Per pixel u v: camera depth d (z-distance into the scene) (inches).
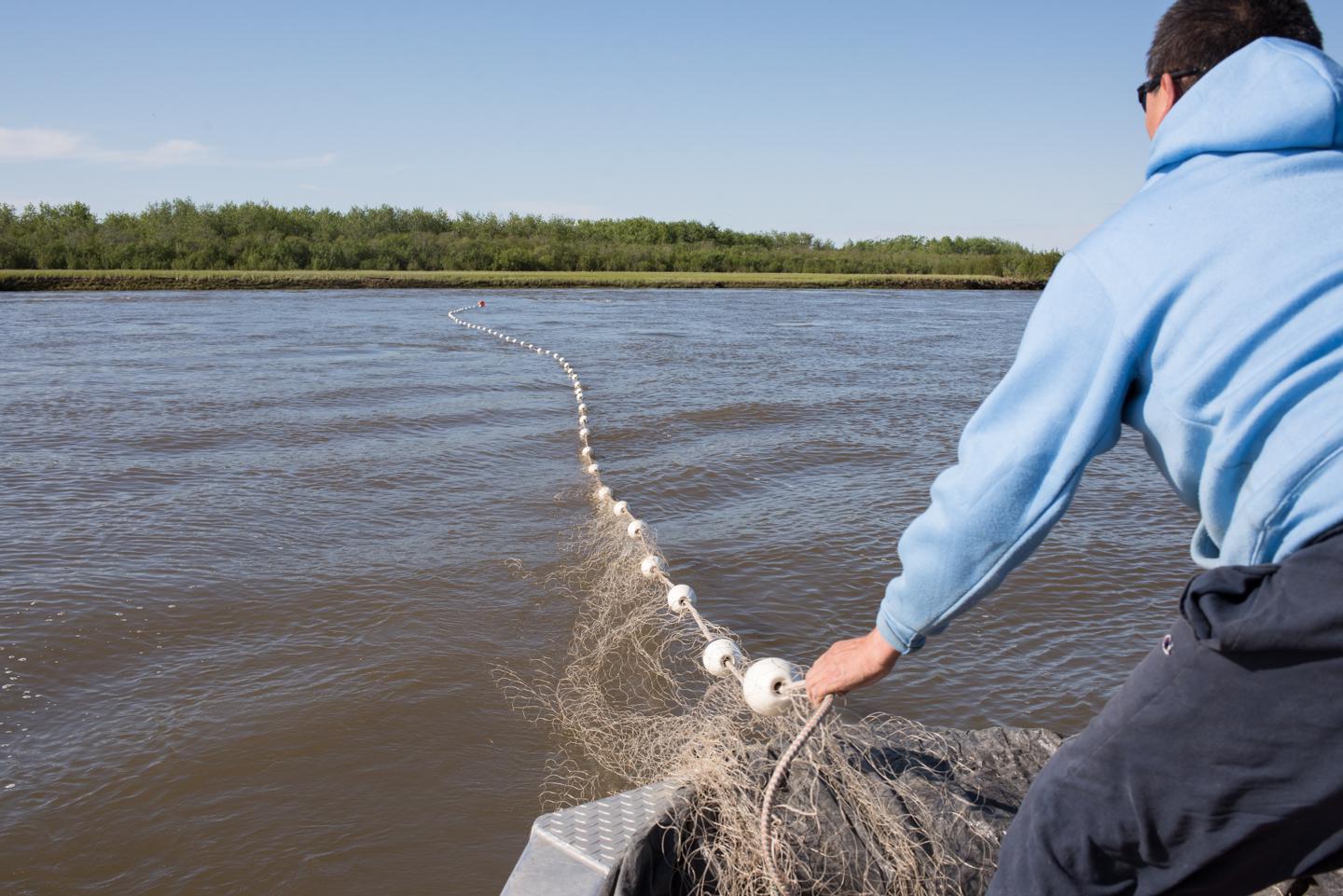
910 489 338.0
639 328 1093.8
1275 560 55.9
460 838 144.4
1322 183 56.0
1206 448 57.0
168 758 163.5
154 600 227.3
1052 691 191.9
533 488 334.0
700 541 277.1
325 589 235.8
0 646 201.2
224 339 877.8
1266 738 55.0
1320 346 52.5
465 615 221.8
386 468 358.3
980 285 2596.0
